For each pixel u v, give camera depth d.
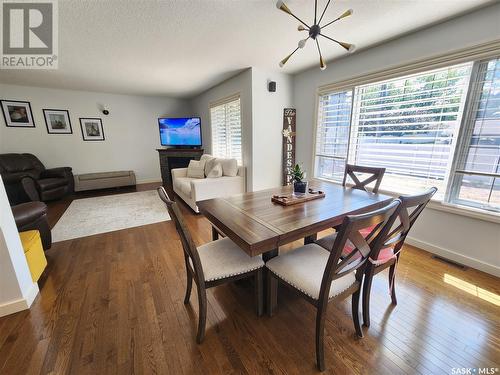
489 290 1.70
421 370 1.14
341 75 2.86
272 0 1.64
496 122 1.80
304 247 1.54
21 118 4.33
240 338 1.34
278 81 3.44
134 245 2.53
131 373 1.14
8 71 3.25
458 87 1.96
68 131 4.80
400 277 1.87
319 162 3.48
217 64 3.02
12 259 1.48
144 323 1.45
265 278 1.47
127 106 5.34
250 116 3.35
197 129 5.00
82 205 4.00
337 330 1.38
